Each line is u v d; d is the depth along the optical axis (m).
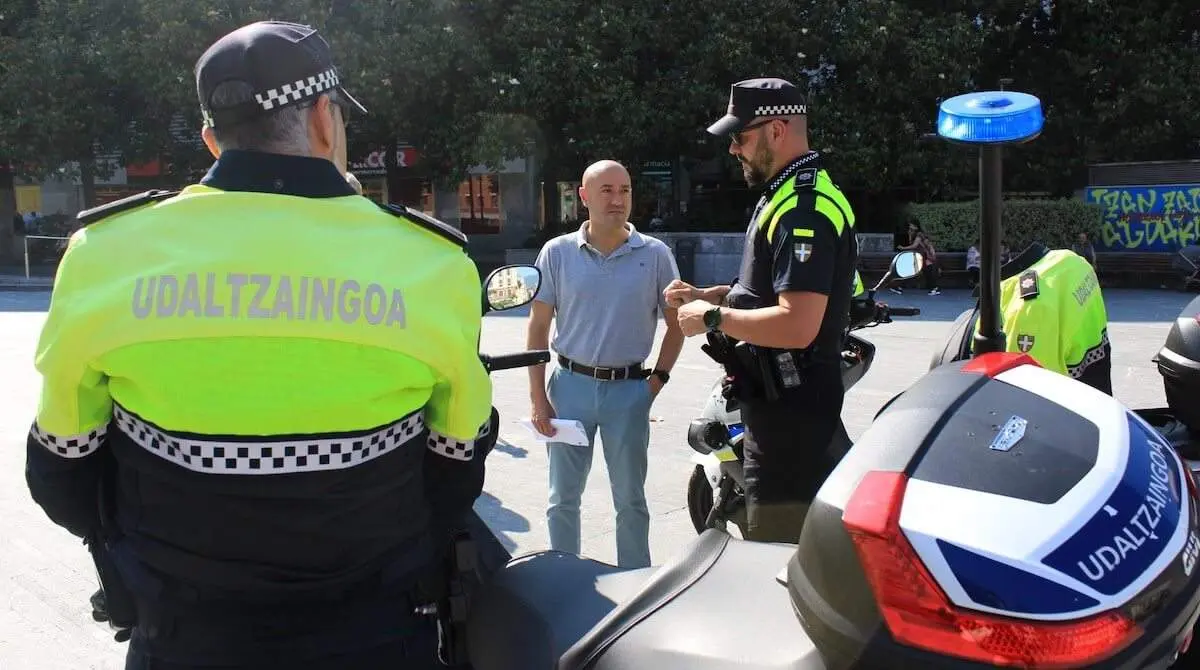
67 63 21.30
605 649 1.73
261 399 1.51
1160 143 21.78
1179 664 2.23
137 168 26.50
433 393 1.72
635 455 3.82
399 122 21.27
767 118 2.90
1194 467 2.69
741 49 19.94
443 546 1.87
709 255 20.98
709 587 1.83
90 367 1.49
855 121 20.75
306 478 1.56
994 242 2.09
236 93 1.61
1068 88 21.94
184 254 1.52
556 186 24.20
